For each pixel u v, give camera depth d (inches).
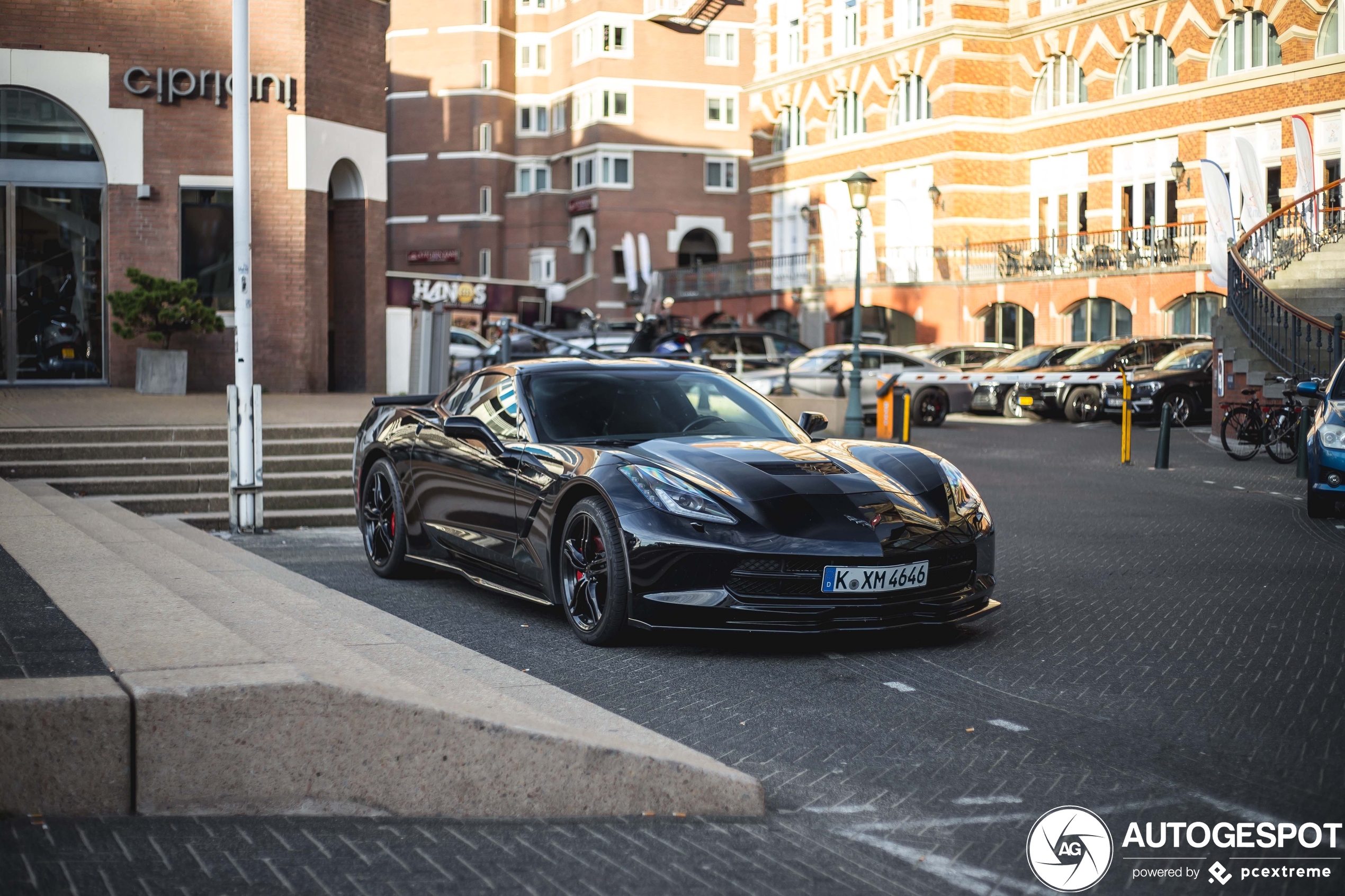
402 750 142.9
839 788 160.2
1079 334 1409.9
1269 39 1268.5
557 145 2456.9
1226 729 185.6
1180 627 258.4
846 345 987.9
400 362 837.8
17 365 713.6
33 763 131.9
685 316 2011.6
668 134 2353.6
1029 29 1492.4
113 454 459.2
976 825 147.4
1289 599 289.7
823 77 1742.1
